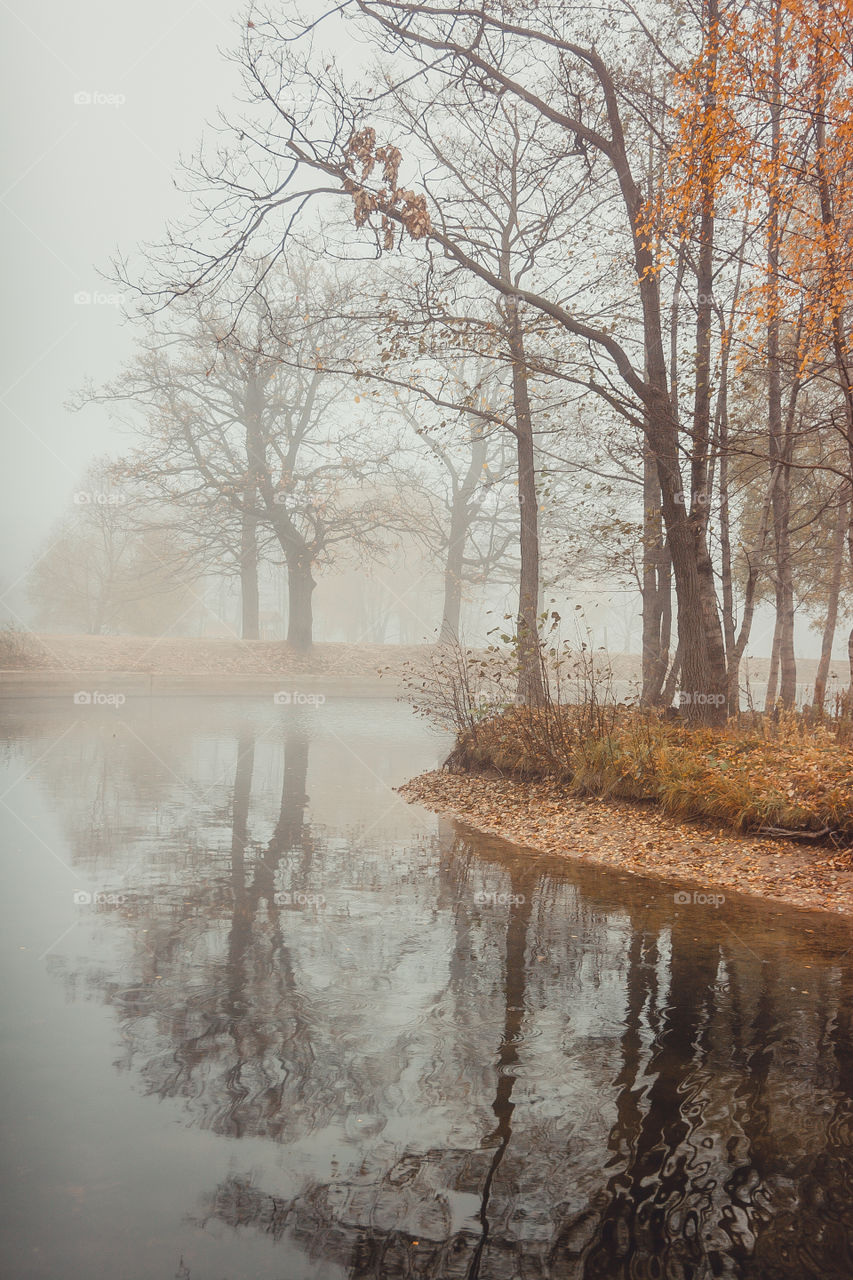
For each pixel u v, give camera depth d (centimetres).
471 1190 333
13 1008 497
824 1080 432
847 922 741
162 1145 361
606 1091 416
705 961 625
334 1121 384
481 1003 530
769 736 1328
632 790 1177
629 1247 300
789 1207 325
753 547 2205
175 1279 280
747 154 1077
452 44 1334
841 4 980
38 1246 296
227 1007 509
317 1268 288
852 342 1148
